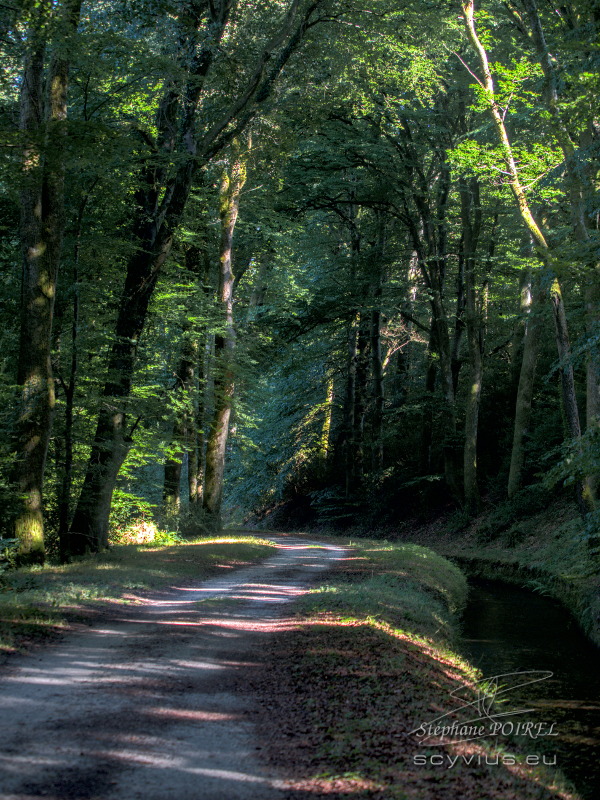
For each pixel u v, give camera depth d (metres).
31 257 15.45
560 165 18.64
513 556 25.86
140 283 18.64
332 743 5.49
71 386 17.56
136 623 10.45
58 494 17.83
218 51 18.78
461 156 20.94
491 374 38.34
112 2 16.17
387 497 40.16
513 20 22.23
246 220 31.42
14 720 5.73
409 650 9.14
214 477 30.38
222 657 8.46
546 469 30.06
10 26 13.56
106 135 13.61
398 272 40.88
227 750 5.32
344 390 46.69
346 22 21.61
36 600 10.98
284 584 15.73
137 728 5.70
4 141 13.23
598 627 13.71
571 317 20.70
